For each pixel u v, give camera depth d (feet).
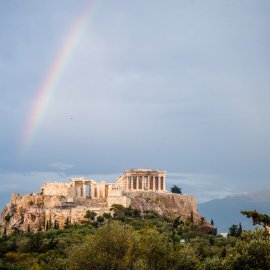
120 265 566.77
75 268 566.77
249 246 527.81
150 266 556.10
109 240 579.89
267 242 526.57
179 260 558.15
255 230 570.87
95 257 566.36
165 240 586.04
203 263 598.34
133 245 576.20
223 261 539.29
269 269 511.81
